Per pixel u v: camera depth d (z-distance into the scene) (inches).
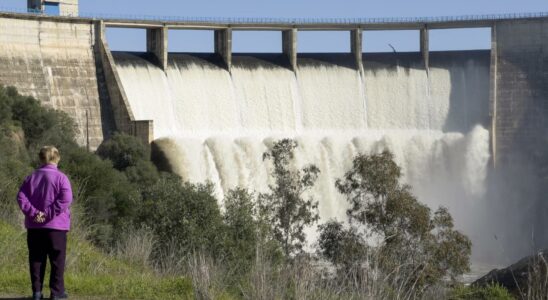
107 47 4313.5
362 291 1002.7
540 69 5049.2
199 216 2041.1
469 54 5241.1
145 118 4276.6
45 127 3782.0
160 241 1871.3
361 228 3395.7
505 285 2059.5
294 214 2997.0
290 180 3090.6
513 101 5088.6
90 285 1104.8
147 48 4498.0
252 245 1905.8
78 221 1561.3
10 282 1077.8
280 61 4852.4
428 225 2481.5
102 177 2997.0
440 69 5172.2
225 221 2073.1
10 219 1446.9
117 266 1291.8
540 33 5064.0
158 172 4023.1
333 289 1051.3
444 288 2064.5
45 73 4131.4
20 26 4084.6
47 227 922.1
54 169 932.0
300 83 4830.2
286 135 4712.1
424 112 5103.3
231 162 4424.2
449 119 5123.0
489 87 5137.8
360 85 5004.9
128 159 3865.7
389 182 2561.5
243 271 1462.8
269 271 1032.8
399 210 2484.0
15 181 1812.3
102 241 1843.0
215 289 1101.7
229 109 4564.5
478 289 2010.3
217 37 4675.2
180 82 4441.4
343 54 5068.9
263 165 4527.6
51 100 4124.0
